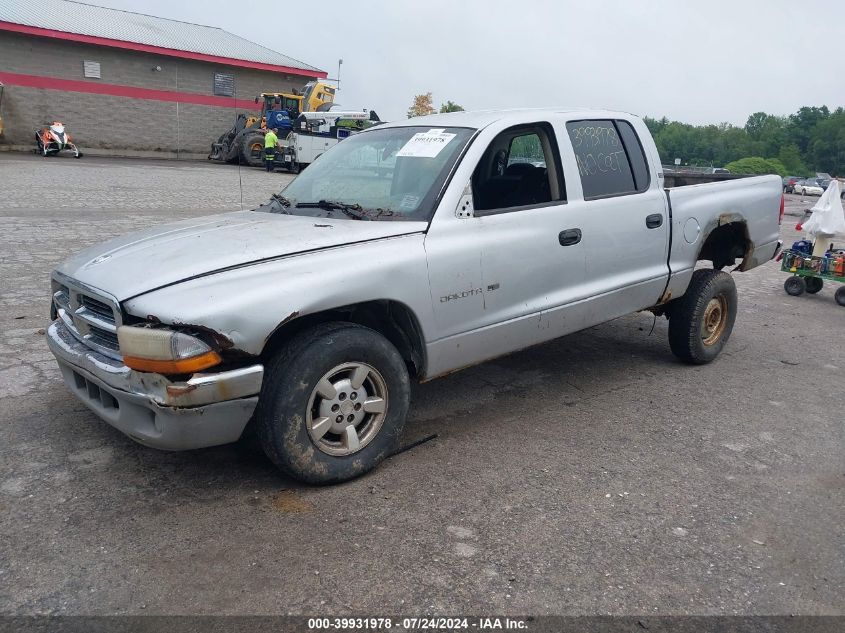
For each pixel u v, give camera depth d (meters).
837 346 6.68
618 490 3.62
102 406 3.46
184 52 31.00
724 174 6.68
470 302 3.95
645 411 4.76
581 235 4.52
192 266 3.23
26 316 6.24
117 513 3.24
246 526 3.17
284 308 3.16
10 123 28.38
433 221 3.82
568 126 4.67
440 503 3.42
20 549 2.94
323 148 26.03
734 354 6.25
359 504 3.39
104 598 2.66
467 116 4.54
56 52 28.62
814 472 3.93
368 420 3.65
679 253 5.31
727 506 3.51
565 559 3.00
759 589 2.86
